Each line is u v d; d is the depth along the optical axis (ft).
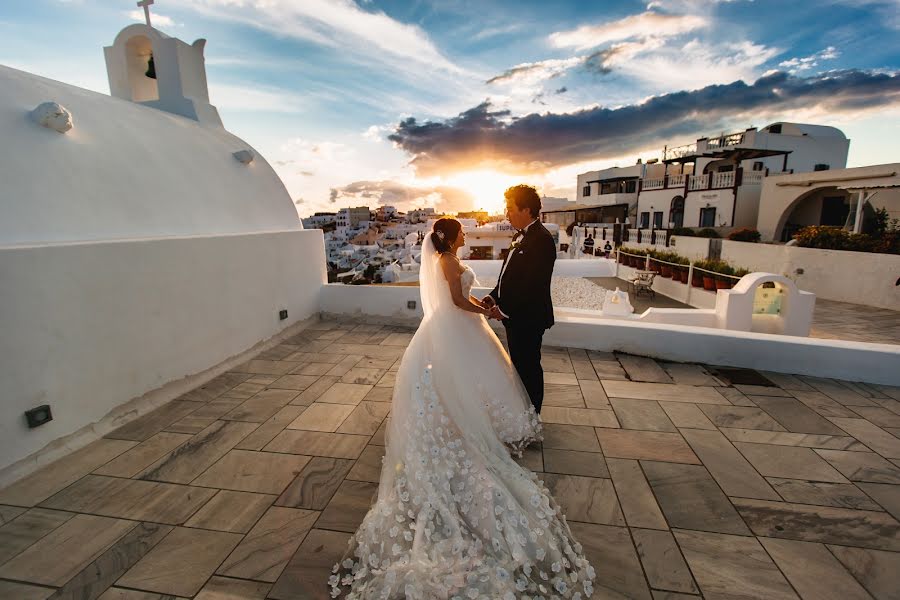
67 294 9.64
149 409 11.75
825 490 8.30
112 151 12.88
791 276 44.34
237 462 9.29
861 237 39.81
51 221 10.16
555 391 12.90
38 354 9.09
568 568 6.37
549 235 10.05
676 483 8.53
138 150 13.92
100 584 6.16
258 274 16.33
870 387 13.16
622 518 7.54
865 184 57.11
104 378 10.56
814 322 31.24
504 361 9.79
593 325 16.21
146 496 8.14
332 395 12.71
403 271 53.36
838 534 7.13
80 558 6.63
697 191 86.12
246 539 7.04
